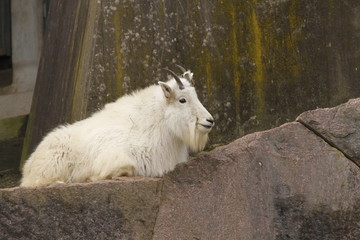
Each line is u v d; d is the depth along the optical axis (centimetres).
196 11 3434
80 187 2394
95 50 3238
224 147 2638
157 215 2472
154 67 3319
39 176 2709
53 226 2347
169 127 2727
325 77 3541
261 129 3450
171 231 2469
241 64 3475
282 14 3550
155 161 2723
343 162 2606
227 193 2547
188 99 2720
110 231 2400
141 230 2439
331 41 3566
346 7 3588
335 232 2555
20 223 2319
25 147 3812
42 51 3947
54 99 3547
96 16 3269
